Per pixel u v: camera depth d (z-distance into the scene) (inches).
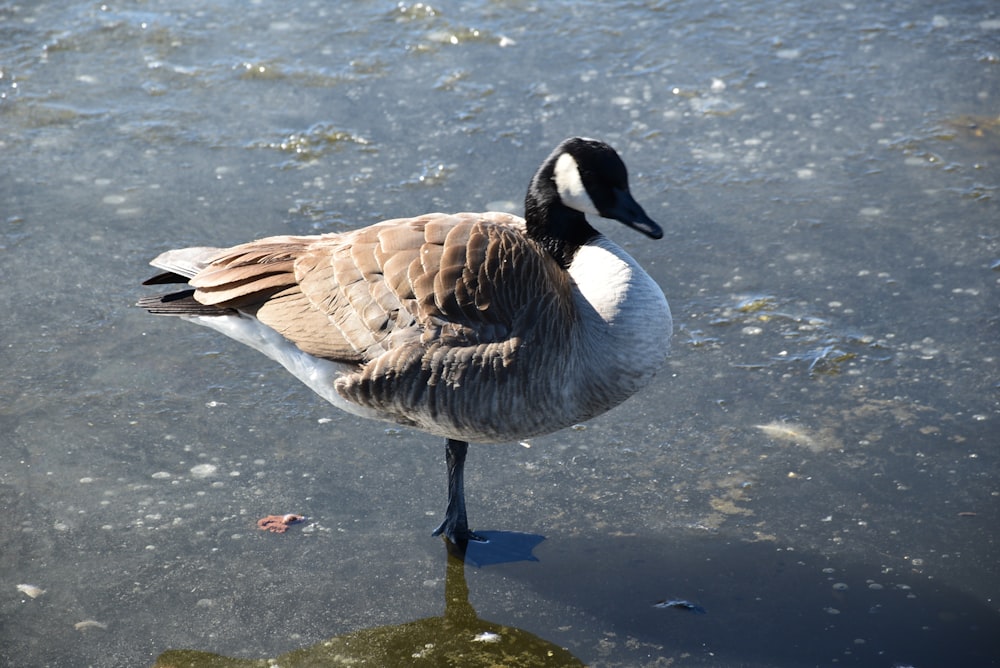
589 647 205.8
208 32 431.2
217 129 376.2
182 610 213.2
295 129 375.9
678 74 408.2
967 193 346.0
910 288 306.7
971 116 383.6
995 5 456.1
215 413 266.5
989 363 279.3
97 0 450.9
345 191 346.0
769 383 275.6
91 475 246.2
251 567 223.9
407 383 211.0
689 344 289.0
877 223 334.0
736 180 354.3
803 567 223.1
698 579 220.8
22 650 202.5
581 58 417.1
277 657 203.5
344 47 422.0
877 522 234.4
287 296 220.7
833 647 204.5
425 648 205.9
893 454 252.8
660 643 206.2
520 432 217.9
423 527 235.8
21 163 357.7
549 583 220.7
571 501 242.5
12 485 242.4
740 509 238.8
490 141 370.6
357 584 220.5
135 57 414.6
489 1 454.0
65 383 272.8
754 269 315.9
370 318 211.8
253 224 330.3
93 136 371.6
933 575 220.8
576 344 214.5
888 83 403.2
